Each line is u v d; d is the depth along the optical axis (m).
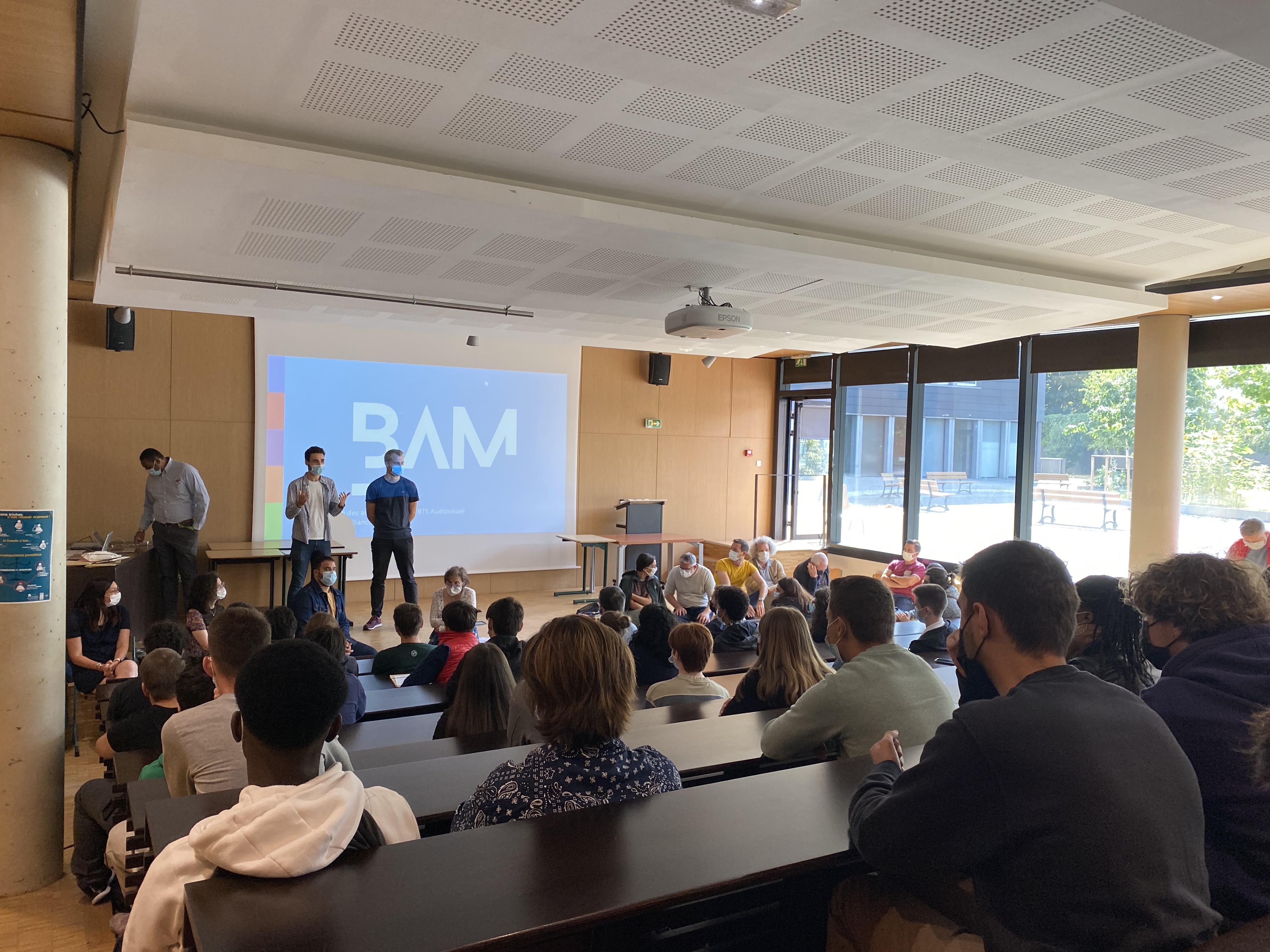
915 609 6.85
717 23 2.10
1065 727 1.05
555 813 1.34
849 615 2.14
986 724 1.08
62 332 3.03
